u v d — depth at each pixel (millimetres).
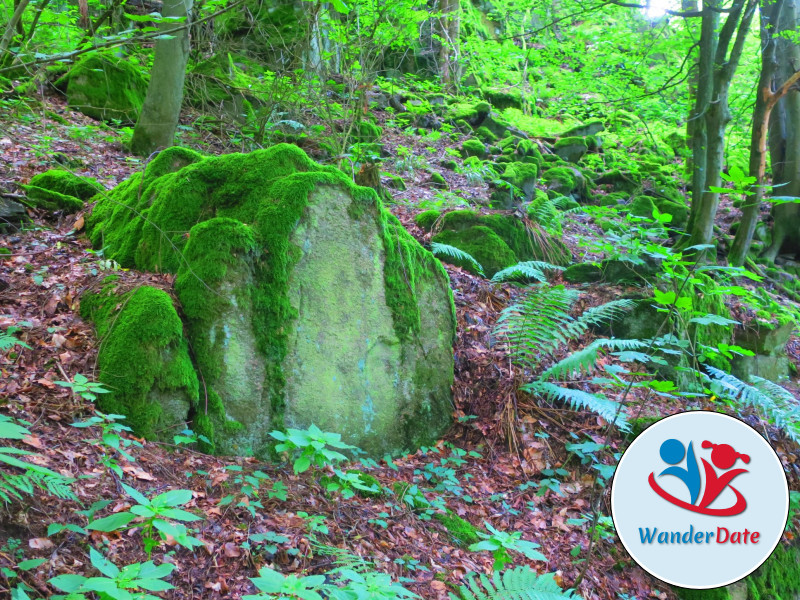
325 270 4223
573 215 8805
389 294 4504
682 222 9453
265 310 3938
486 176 9109
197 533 2895
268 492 3338
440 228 6566
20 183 5086
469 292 5754
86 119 7625
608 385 4992
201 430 3615
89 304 3854
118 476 2984
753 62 11242
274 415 3902
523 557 3695
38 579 2369
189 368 3643
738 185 3486
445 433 4684
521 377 4891
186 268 3898
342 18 10102
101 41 2695
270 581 2178
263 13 10070
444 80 12922
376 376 4402
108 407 3361
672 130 13273
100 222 4777
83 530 2605
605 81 12078
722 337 6434
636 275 6230
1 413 3014
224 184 4297
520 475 4414
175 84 6902
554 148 11195
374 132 9023
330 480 3686
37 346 3506
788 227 9094
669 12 7219
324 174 4281
